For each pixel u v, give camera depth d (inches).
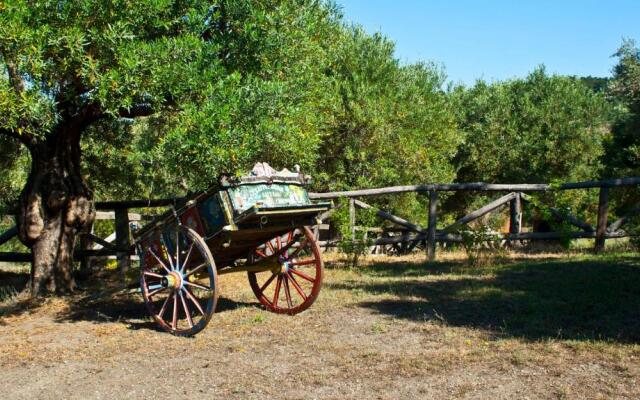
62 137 364.5
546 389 184.4
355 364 213.6
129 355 234.7
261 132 288.8
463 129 1018.7
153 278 297.1
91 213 383.6
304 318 286.2
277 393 187.8
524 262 437.4
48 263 366.6
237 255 309.6
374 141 664.4
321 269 288.4
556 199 502.6
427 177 748.0
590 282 340.8
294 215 270.8
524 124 1023.0
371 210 471.8
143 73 285.1
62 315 314.7
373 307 303.9
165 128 383.2
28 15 268.5
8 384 204.7
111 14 282.8
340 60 692.1
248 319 287.6
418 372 202.8
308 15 351.9
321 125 506.0
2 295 374.9
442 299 317.1
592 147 997.8
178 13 319.0
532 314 277.3
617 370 199.3
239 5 316.5
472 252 482.9
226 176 255.0
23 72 282.2
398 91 726.5
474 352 222.7
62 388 199.0
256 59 326.3
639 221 486.3
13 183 563.2
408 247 583.8
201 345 245.0
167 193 574.9
